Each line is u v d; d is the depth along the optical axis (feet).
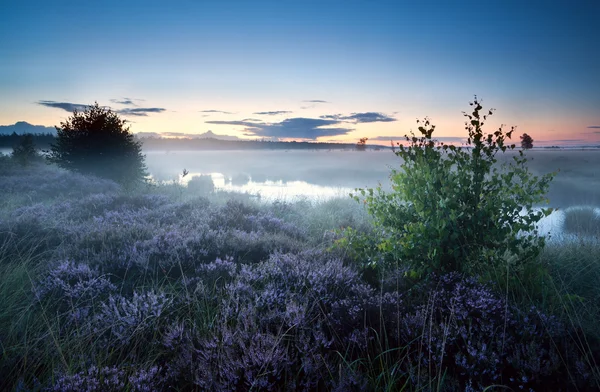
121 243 18.67
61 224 22.57
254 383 7.22
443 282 13.10
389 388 7.68
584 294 14.38
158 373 8.00
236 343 8.84
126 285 13.92
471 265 14.35
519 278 13.70
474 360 8.27
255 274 13.85
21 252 17.60
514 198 15.33
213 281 14.05
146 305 10.78
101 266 15.69
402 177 16.39
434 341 8.96
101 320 10.50
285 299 11.59
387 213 16.93
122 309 11.18
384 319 10.41
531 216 14.79
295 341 9.02
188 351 8.72
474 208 15.19
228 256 16.74
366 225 25.40
